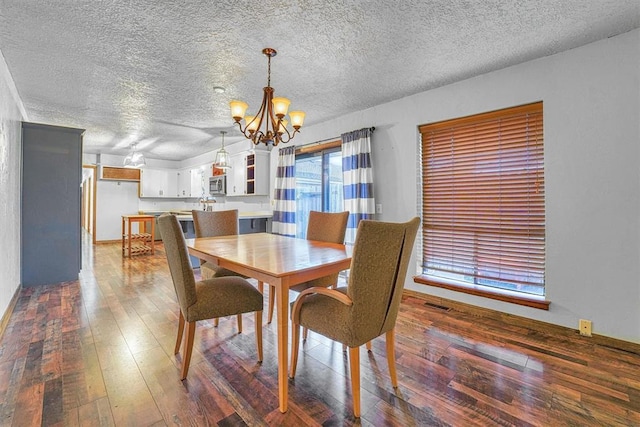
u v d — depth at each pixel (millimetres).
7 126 2816
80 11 1952
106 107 3826
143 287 3748
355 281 1512
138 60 2605
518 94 2682
